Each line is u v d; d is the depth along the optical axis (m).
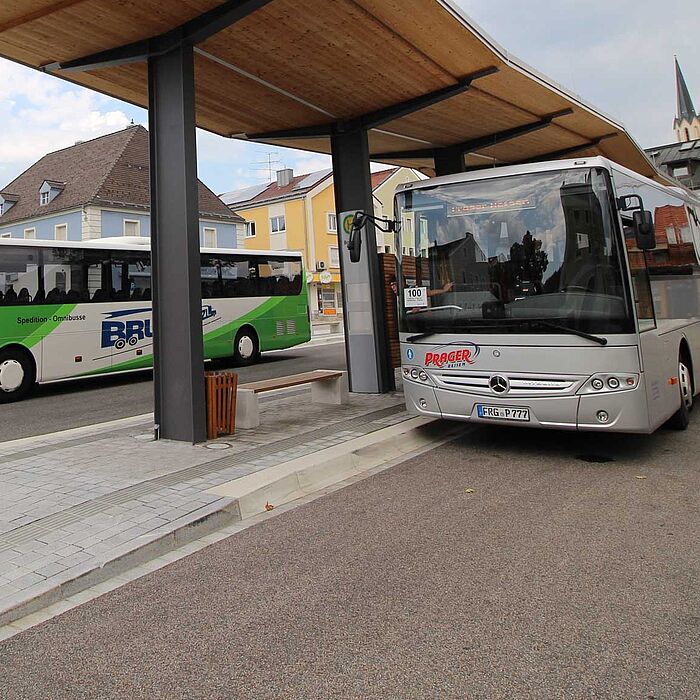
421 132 11.77
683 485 5.83
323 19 7.29
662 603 3.57
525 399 6.64
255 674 3.02
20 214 38.22
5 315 13.00
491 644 3.19
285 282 19.89
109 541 4.60
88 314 14.44
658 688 2.77
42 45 7.63
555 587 3.82
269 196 50.91
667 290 7.65
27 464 7.01
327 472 6.59
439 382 7.23
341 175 10.85
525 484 6.08
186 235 7.52
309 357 20.55
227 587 4.04
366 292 10.94
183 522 4.94
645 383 6.37
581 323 6.38
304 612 3.64
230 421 8.14
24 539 4.68
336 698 2.79
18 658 3.27
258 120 10.61
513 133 11.81
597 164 6.51
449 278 7.21
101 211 35.09
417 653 3.14
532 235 6.76
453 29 7.62
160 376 7.95
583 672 2.91
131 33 7.41
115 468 6.62
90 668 3.15
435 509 5.43
